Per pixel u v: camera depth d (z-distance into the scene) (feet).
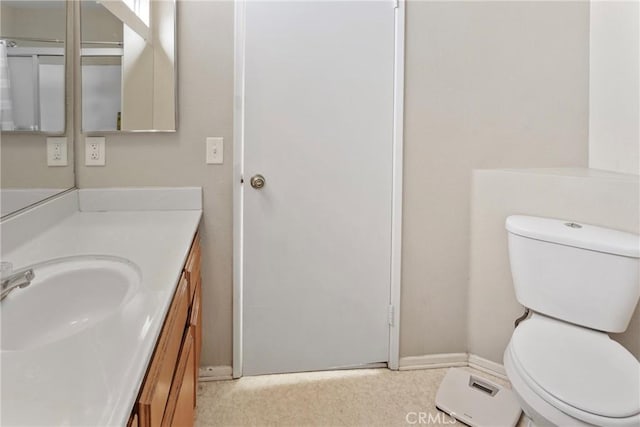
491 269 6.54
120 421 1.63
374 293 6.60
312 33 6.00
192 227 4.91
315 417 5.61
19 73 4.03
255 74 5.91
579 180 5.62
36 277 3.35
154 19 5.61
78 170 5.64
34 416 1.65
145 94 5.65
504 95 6.49
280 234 6.23
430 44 6.29
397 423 5.53
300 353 6.53
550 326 5.08
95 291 3.52
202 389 6.12
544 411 3.93
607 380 4.05
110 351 2.14
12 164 3.93
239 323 6.31
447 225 6.64
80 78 5.46
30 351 2.13
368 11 6.12
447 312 6.82
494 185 6.39
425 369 6.80
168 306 2.79
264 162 6.07
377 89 6.23
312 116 6.11
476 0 6.33
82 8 5.37
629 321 5.08
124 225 4.98
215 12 5.74
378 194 6.41
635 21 5.72
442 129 6.44
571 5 6.48
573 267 5.15
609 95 6.22
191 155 5.88
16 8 3.94
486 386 6.21
